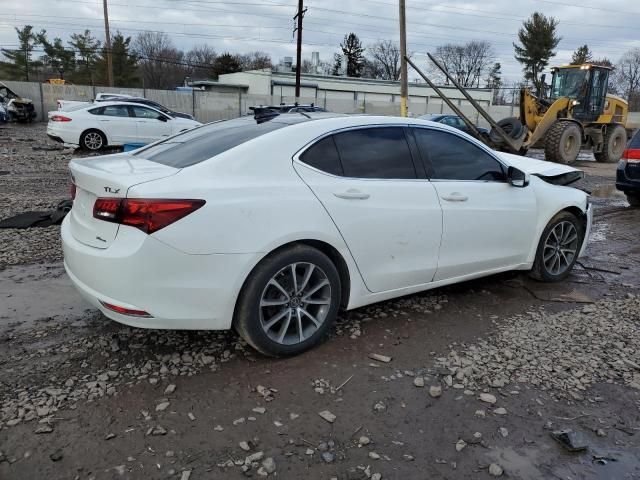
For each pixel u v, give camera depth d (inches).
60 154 574.2
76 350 135.7
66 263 134.7
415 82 2098.9
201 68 3112.7
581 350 143.3
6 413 108.4
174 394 117.4
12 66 2287.2
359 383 124.5
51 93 1342.3
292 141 134.2
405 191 148.3
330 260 135.9
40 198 329.7
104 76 2343.8
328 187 134.8
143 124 607.8
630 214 352.8
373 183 143.3
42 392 116.3
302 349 136.0
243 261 121.0
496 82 3248.0
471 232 164.7
